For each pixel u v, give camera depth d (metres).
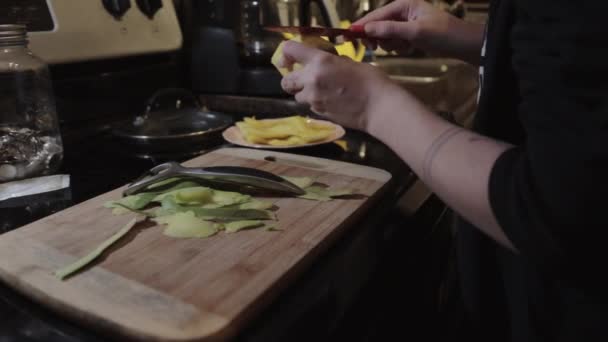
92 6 0.86
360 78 0.43
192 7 1.11
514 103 0.46
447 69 1.60
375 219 0.57
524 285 0.44
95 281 0.40
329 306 0.44
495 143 0.38
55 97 0.85
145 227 0.50
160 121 0.91
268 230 0.50
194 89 1.17
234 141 0.81
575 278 0.34
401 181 0.69
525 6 0.34
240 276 0.41
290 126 0.85
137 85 1.02
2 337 0.36
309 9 1.16
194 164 0.72
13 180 0.65
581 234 0.30
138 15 0.95
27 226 0.51
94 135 0.92
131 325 0.35
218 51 1.11
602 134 0.28
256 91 1.09
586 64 0.29
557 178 0.29
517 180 0.32
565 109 0.30
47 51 0.79
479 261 0.51
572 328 0.40
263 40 1.07
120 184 0.67
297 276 0.44
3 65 0.66
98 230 0.50
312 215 0.53
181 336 0.34
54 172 0.70
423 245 0.71
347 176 0.67
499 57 0.44
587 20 0.29
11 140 0.68
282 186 0.58
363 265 0.52
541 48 0.32
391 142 0.42
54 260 0.44
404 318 0.63
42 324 0.38
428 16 0.67
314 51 0.45
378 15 0.71
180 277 0.41
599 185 0.28
